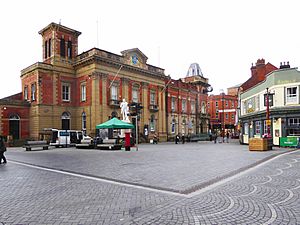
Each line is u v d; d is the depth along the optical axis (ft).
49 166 41.78
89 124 120.57
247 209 18.65
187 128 188.34
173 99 176.65
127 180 29.17
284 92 92.32
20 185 27.32
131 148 87.45
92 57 118.42
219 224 15.83
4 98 128.26
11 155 63.62
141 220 16.51
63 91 125.80
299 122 89.30
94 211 18.37
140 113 141.69
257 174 32.99
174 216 17.21
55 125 120.06
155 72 153.48
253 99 113.09
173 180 28.89
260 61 136.87
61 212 18.29
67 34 129.59
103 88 122.93
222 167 38.70
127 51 135.64
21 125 119.55
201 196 22.22
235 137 209.97
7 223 16.35
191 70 231.71
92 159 50.80
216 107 272.10
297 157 53.83
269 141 76.07
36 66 116.98
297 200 20.84
